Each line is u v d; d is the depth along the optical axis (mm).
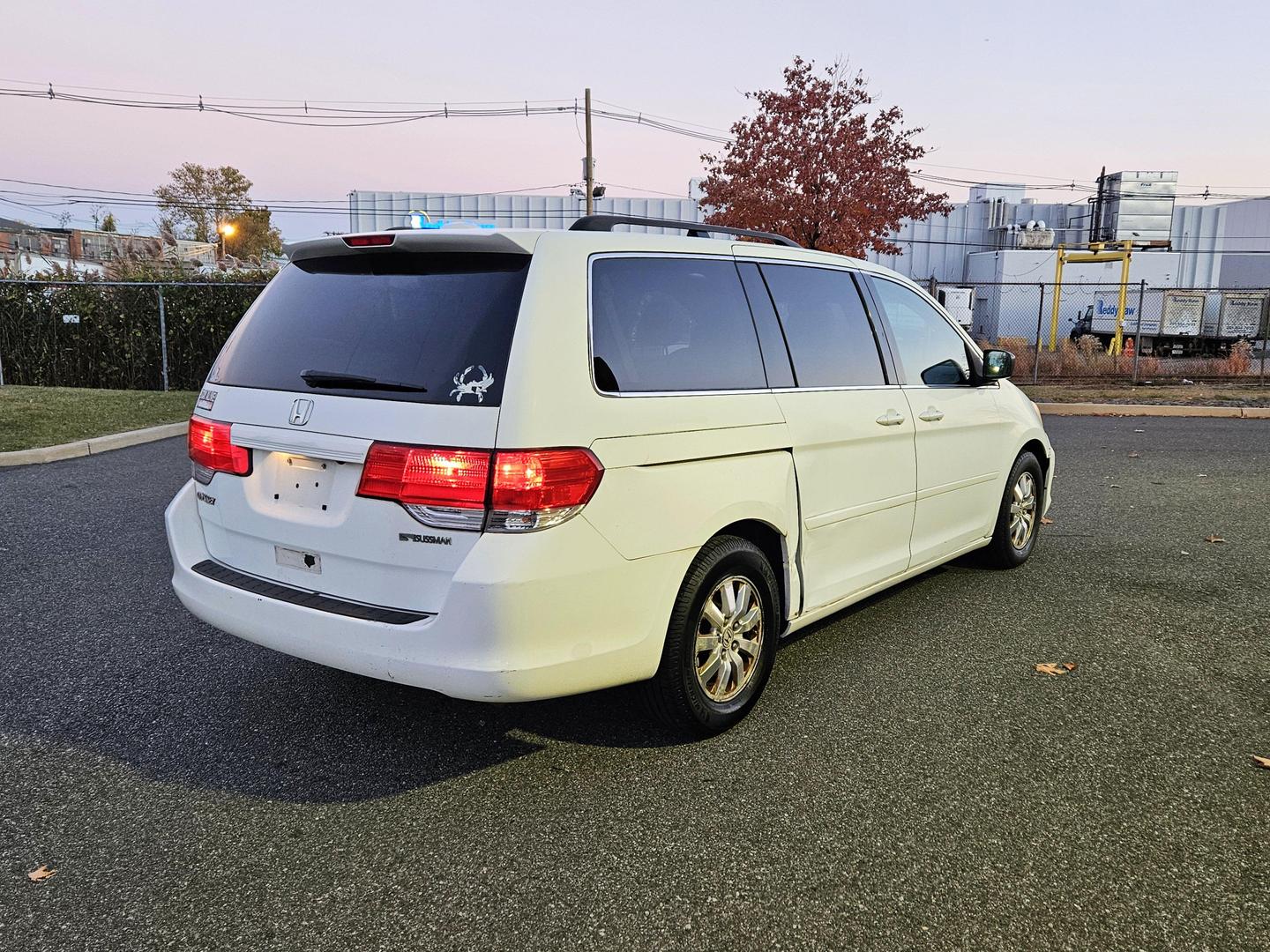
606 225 3357
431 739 3416
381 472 2805
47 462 9016
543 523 2715
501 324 2828
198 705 3688
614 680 2992
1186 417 14734
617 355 3027
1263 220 48312
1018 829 2812
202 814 2902
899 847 2723
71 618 4652
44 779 3109
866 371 4188
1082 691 3850
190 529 3516
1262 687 3898
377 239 3092
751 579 3479
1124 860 2656
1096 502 7727
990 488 5199
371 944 2316
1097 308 34406
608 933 2355
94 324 16688
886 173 18906
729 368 3438
